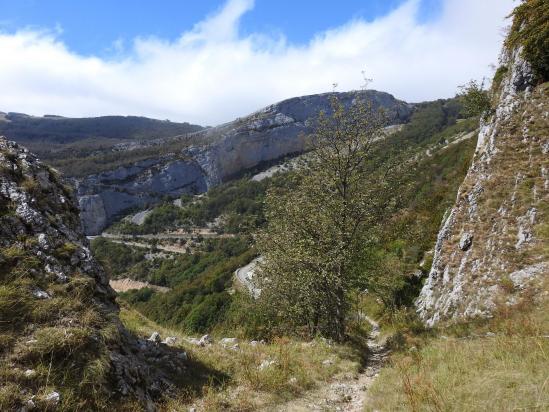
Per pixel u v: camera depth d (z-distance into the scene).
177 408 7.27
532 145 20.33
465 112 30.83
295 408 8.17
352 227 16.22
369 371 12.38
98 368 6.33
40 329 6.54
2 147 9.29
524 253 16.38
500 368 7.63
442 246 22.77
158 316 62.97
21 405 5.37
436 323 18.69
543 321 11.40
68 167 172.38
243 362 10.38
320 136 16.69
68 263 8.12
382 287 19.44
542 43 23.09
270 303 20.44
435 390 7.04
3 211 8.05
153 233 145.38
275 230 18.70
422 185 53.12
